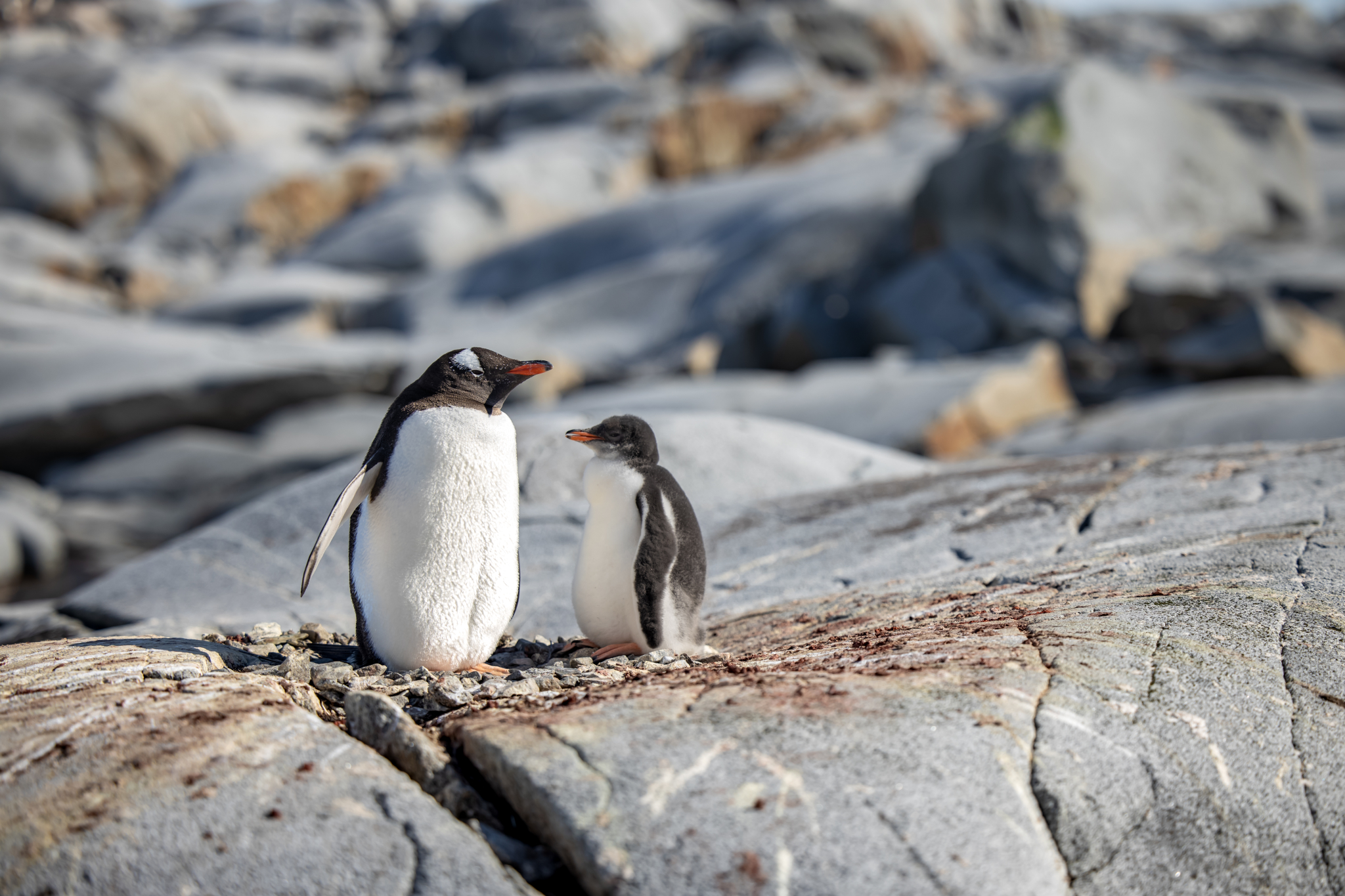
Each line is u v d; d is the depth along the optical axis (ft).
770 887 8.57
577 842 8.91
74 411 68.13
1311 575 14.33
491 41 194.39
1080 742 10.29
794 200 110.52
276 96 190.90
